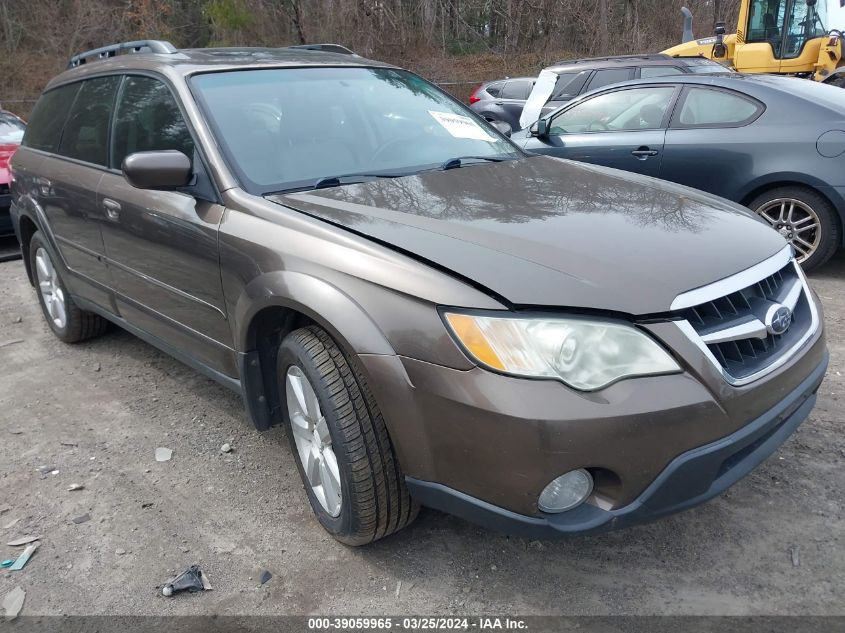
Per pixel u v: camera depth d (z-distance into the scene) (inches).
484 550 102.0
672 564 97.3
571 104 249.1
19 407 154.1
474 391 78.7
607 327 78.7
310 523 110.3
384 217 99.0
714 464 82.2
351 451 91.1
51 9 910.4
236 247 106.0
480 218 98.0
